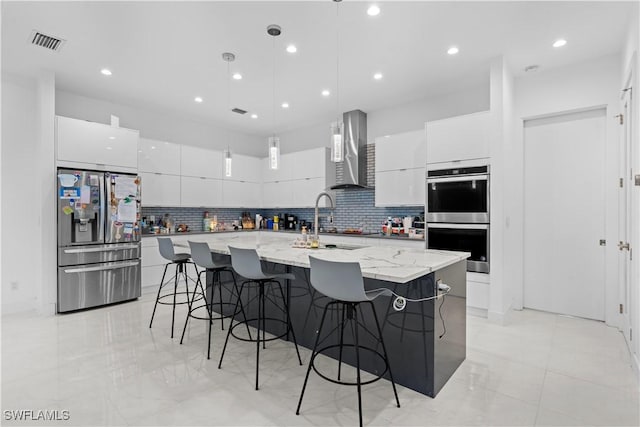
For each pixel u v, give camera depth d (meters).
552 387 2.19
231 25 2.78
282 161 6.16
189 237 5.20
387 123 5.05
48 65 3.53
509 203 3.61
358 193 5.44
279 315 3.02
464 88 4.25
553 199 3.76
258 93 4.39
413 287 2.13
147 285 4.62
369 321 2.35
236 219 6.54
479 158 3.57
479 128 3.57
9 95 3.76
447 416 1.88
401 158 4.52
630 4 2.50
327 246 3.11
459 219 3.70
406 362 2.17
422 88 4.24
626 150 2.99
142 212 5.16
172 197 5.10
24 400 2.03
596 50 3.23
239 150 6.47
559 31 2.89
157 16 2.64
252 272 2.37
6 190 3.75
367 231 5.31
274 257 2.37
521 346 2.84
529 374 2.36
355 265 1.73
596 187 3.51
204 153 5.55
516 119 3.87
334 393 2.11
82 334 3.12
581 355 2.66
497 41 3.07
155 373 2.37
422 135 4.32
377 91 4.35
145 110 5.08
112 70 3.65
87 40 3.01
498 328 3.26
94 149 3.98
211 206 5.63
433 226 3.92
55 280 3.72
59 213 3.70
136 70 3.65
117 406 1.97
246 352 2.73
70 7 2.51
